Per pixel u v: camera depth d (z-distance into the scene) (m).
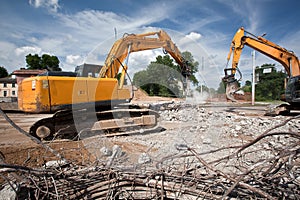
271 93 41.91
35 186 2.26
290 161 2.22
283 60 12.53
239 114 12.92
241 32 12.52
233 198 2.29
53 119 5.90
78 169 2.93
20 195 2.25
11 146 5.22
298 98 10.96
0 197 2.17
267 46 12.62
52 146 5.25
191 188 2.46
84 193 2.50
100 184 2.61
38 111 5.67
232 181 2.19
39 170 2.46
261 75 43.50
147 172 2.72
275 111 12.29
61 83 5.89
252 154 4.48
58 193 2.38
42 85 5.66
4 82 47.66
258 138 2.35
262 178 2.38
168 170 2.68
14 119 10.92
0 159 2.51
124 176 2.69
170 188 2.53
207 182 2.43
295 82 11.12
